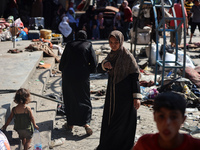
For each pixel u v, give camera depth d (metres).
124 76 3.85
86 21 15.11
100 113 6.14
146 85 7.90
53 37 12.30
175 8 11.88
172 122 1.61
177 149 1.69
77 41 5.08
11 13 14.17
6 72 6.48
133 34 11.29
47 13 15.03
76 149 4.64
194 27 13.84
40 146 4.10
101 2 16.12
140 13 9.54
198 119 5.98
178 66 7.41
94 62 5.04
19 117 3.90
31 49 9.17
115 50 3.85
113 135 3.95
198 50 12.90
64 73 5.00
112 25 15.41
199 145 1.69
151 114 6.17
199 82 7.98
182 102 1.65
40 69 7.87
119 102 3.88
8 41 10.70
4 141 3.37
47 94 6.60
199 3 13.52
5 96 4.91
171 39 10.60
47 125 4.98
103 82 8.27
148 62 10.45
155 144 1.75
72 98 4.97
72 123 5.04
